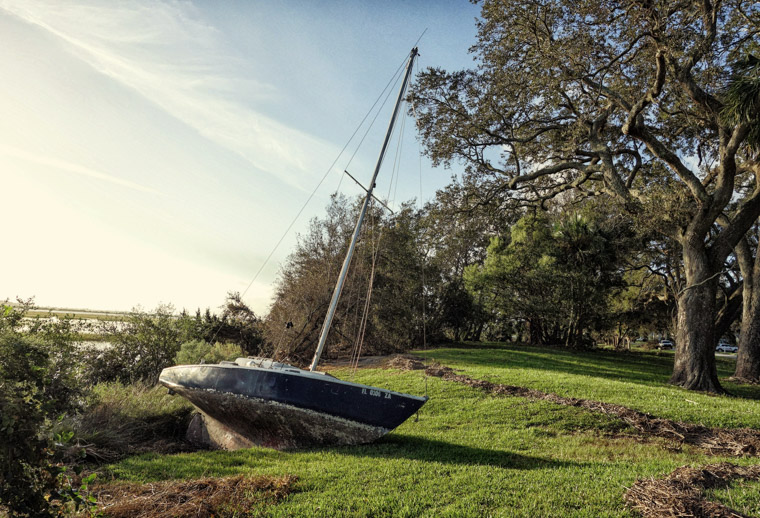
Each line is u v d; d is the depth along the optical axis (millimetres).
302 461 7395
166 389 12219
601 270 31734
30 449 3480
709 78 17797
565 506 5215
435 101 21750
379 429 8477
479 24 19203
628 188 21141
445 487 5863
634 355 35156
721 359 45969
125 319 16625
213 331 23016
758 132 15859
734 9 17562
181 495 5348
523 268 33438
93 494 5523
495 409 11367
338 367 19672
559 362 23297
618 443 9211
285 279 25297
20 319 9227
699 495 5195
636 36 15656
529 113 22703
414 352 24750
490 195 24703
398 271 27812
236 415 9266
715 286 18547
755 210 18375
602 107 21422
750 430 9883
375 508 5180
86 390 8719
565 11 16609
